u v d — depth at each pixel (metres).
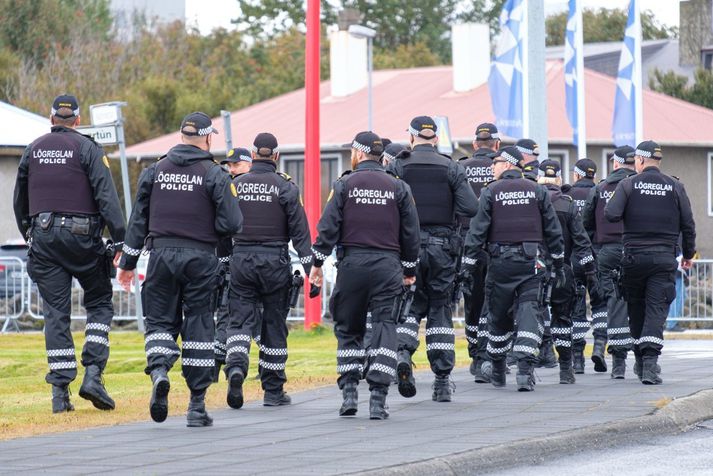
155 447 20.41
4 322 55.00
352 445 20.19
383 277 23.36
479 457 19.03
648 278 28.83
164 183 22.64
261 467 18.25
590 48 138.00
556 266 28.12
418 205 25.77
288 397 26.12
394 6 174.25
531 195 27.69
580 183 34.56
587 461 19.59
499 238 27.75
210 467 18.34
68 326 25.16
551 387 28.58
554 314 29.66
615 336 30.58
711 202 87.44
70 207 24.66
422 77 97.81
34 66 138.25
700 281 52.12
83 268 24.88
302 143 87.62
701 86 128.62
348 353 23.78
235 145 90.69
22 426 23.23
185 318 22.83
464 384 29.41
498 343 28.28
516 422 22.44
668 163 86.88
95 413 24.98
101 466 18.62
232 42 151.38
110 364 37.53
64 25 145.62
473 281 29.86
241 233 25.44
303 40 156.50
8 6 143.50
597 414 23.11
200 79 138.25
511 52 47.31
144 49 147.25
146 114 125.50
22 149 80.38
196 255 22.55
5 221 80.81
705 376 29.62
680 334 48.28
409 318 25.48
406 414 23.98
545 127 46.69
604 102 87.44
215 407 25.78
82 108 134.88
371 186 23.45
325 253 23.62
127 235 22.91
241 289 25.45
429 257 25.55
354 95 97.12
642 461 19.55
